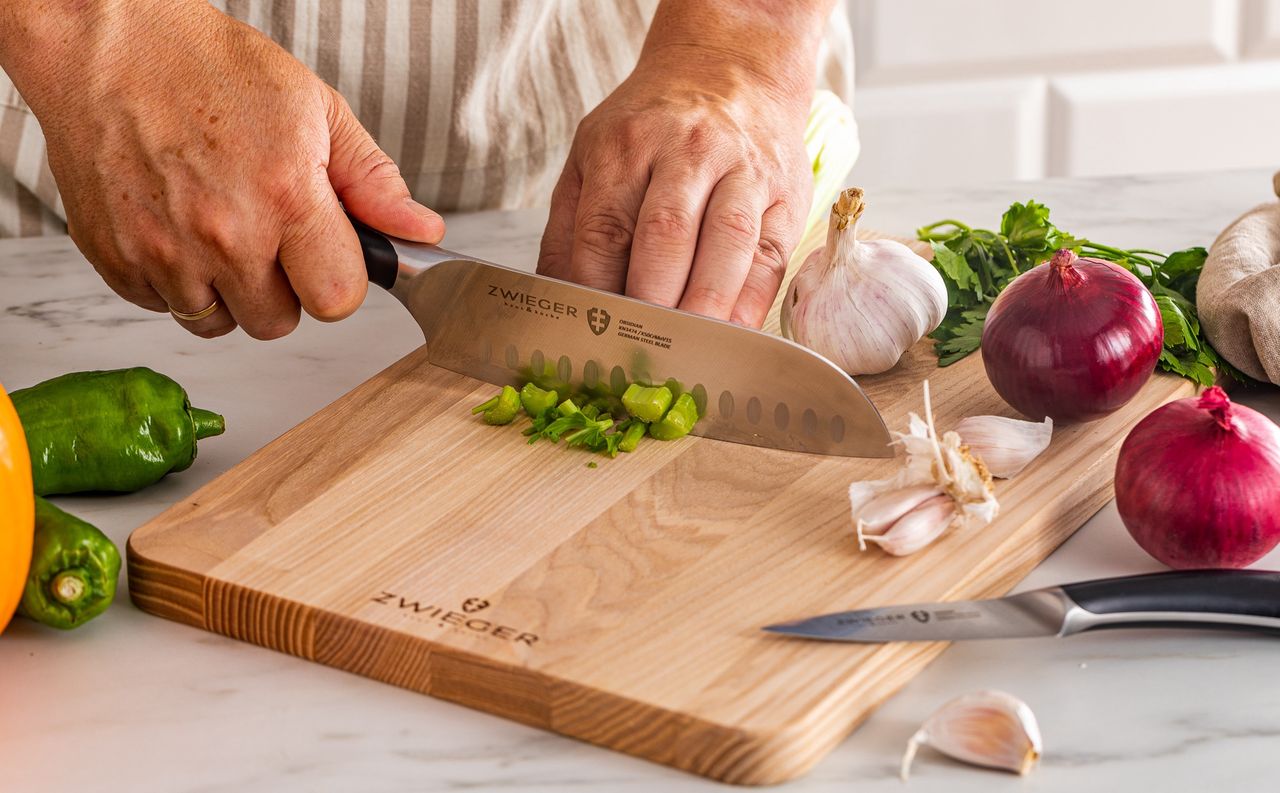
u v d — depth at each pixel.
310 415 1.25
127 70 1.11
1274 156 2.80
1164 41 2.74
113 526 1.07
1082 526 1.08
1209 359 1.21
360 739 0.87
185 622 0.98
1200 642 0.93
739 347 1.12
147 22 1.11
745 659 0.87
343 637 0.92
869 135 2.88
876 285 1.21
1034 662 0.92
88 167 1.13
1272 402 1.22
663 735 0.83
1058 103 2.82
